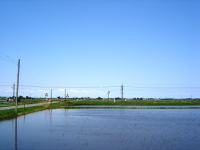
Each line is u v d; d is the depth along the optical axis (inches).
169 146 946.7
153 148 906.1
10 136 1125.1
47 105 4045.3
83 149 869.2
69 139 1064.2
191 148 912.3
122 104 5049.2
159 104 5216.5
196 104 5428.2
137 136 1170.6
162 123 1771.7
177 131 1355.8
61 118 2080.5
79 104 4972.9
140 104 5142.7
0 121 1743.4
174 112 3038.9
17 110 2386.8
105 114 2613.2
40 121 1800.0
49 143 968.9
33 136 1129.4
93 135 1182.3
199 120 2017.7
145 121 1903.3
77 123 1712.6
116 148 896.9
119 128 1461.6
